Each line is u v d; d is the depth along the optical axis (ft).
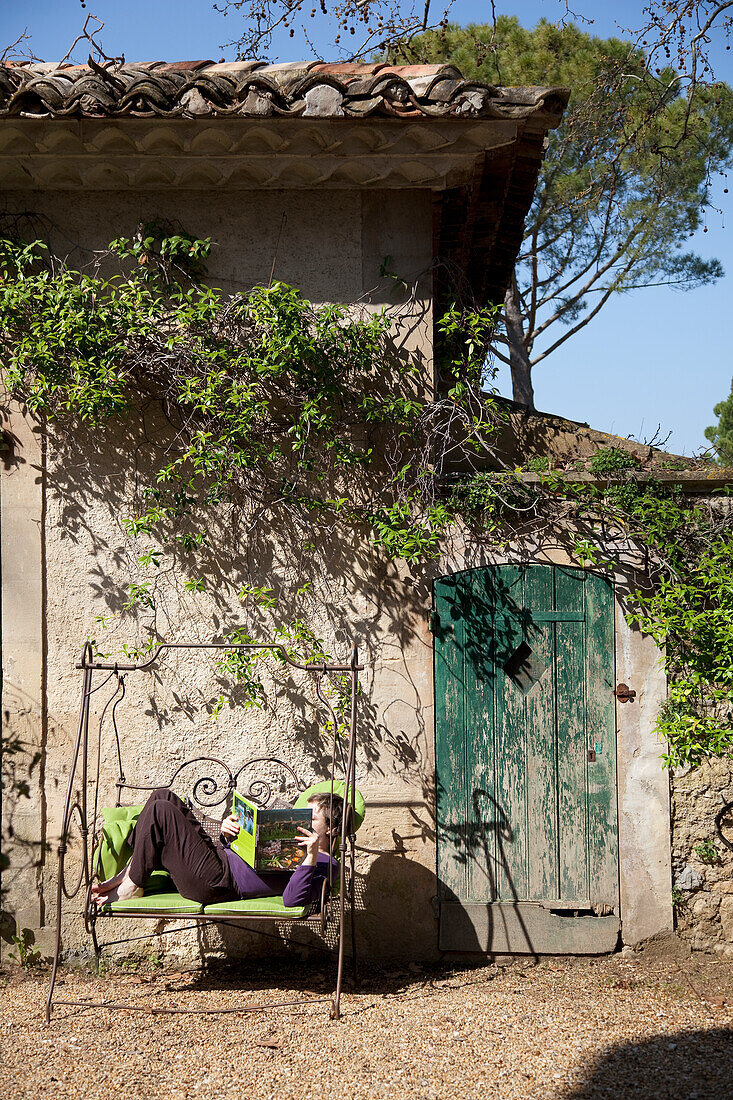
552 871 17.72
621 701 17.75
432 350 18.58
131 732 18.17
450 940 17.62
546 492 17.79
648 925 17.52
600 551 17.88
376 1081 12.64
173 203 18.75
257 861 15.96
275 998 15.87
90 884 15.62
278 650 17.16
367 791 17.93
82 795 16.79
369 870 17.80
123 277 18.51
